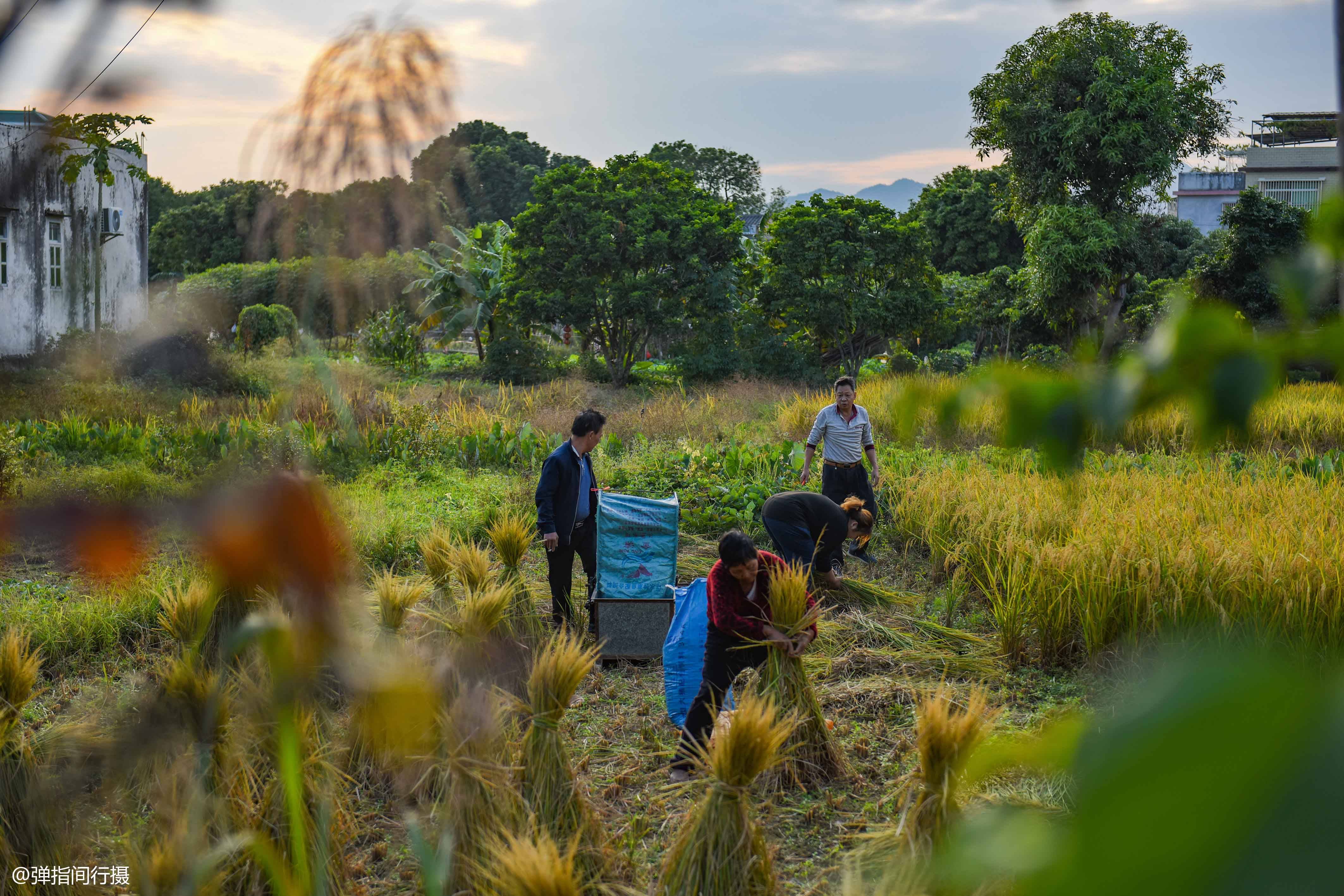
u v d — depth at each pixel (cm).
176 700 112
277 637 92
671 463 1172
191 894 267
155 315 99
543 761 421
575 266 2531
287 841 354
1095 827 33
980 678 650
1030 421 49
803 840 463
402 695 85
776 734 382
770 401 2084
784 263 2577
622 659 680
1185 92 2038
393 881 407
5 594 688
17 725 376
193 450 931
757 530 986
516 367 2605
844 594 786
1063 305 2298
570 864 324
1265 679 33
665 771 513
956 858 45
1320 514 809
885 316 2553
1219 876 31
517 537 674
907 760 531
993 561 804
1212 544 695
